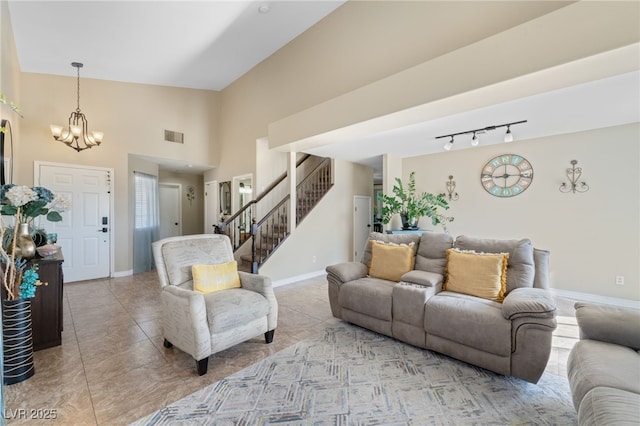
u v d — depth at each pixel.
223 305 2.29
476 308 2.22
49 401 1.82
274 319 2.69
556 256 4.21
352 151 5.22
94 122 4.97
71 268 4.78
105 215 5.10
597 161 3.91
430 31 2.87
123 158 5.29
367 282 3.00
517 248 2.57
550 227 4.27
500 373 2.08
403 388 1.99
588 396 1.26
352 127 3.32
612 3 1.80
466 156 5.07
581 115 3.28
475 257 2.62
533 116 3.29
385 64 3.25
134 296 4.07
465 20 2.64
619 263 3.78
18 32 3.43
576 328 3.00
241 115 5.95
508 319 2.04
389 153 5.38
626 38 1.75
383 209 5.24
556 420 1.69
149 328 2.96
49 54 3.99
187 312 2.15
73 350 2.48
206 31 3.94
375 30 3.36
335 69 3.84
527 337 1.95
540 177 4.35
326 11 3.88
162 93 5.79
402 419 1.69
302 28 4.26
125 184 5.32
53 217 2.34
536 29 2.07
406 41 3.06
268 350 2.53
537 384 2.03
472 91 2.37
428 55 2.88
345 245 6.28
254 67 5.47
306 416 1.71
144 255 5.89
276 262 4.84
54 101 4.59
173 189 7.84
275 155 6.05
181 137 6.07
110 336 2.77
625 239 3.74
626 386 1.26
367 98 3.10
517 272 2.49
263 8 3.70
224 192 6.58
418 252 3.11
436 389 1.98
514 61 2.16
